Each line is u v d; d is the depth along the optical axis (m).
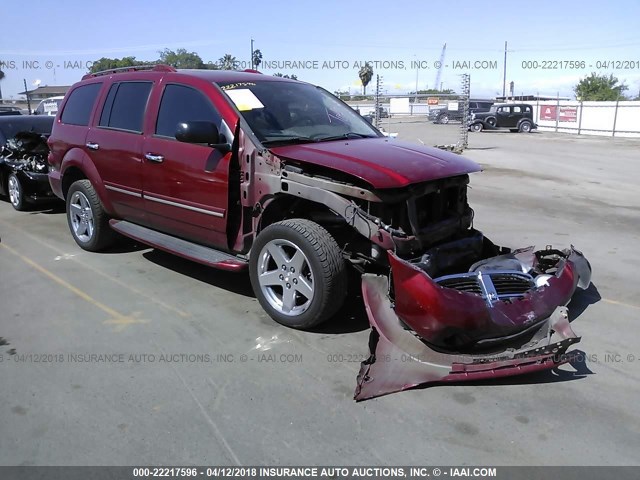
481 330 3.67
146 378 3.73
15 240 7.23
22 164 8.98
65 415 3.31
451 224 4.48
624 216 8.94
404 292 3.71
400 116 46.91
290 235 4.22
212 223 4.88
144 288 5.39
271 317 4.60
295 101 5.27
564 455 2.95
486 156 19.00
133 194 5.64
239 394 3.54
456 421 3.24
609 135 32.03
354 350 4.11
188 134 4.51
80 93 6.62
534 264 4.74
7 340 4.30
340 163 4.12
